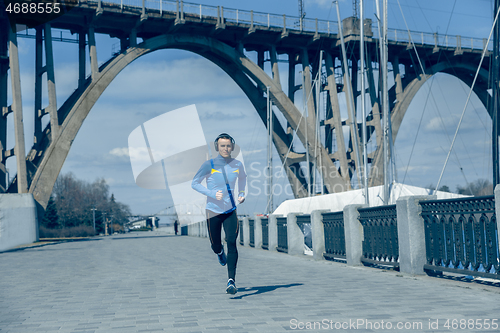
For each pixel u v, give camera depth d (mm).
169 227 83750
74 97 41719
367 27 50000
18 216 32219
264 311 4605
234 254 5719
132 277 8391
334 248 10758
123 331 3898
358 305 4797
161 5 42531
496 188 5289
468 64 59531
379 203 16422
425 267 7082
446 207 6523
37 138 41312
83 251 20203
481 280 6238
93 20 40125
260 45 52031
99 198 115500
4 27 40344
